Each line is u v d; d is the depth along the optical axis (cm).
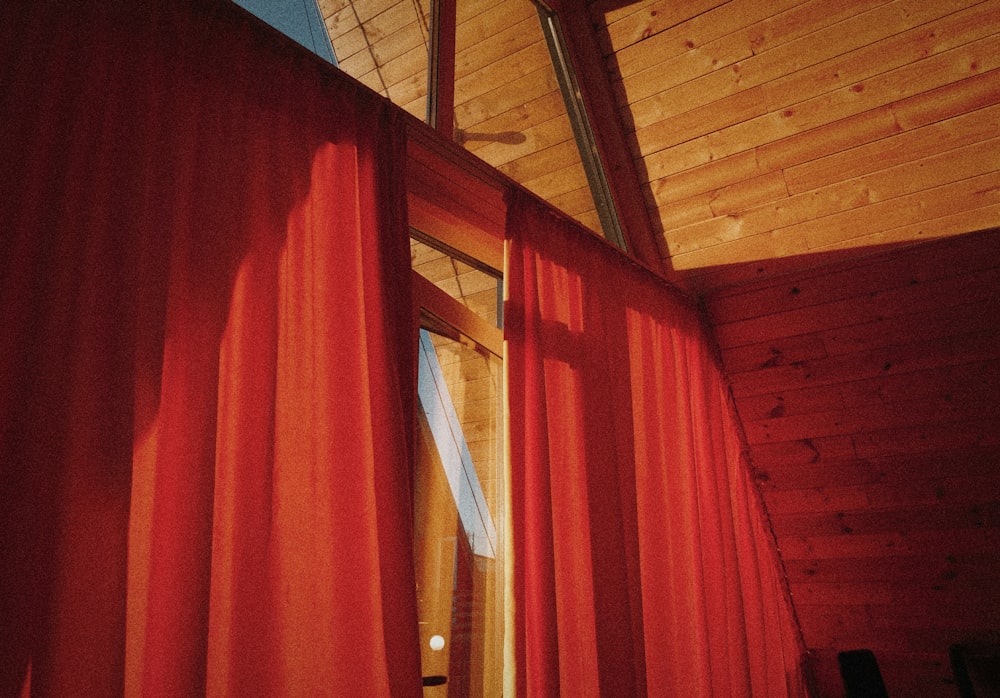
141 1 130
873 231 285
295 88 158
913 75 260
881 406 305
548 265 237
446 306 240
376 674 144
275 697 132
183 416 123
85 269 113
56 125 114
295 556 141
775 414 329
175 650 114
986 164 260
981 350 280
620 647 221
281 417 145
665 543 265
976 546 302
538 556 204
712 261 316
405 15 234
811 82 273
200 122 137
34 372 104
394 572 150
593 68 307
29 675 100
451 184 221
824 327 306
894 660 332
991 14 245
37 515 102
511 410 209
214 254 132
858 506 323
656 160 309
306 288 154
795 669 345
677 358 305
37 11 115
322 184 162
